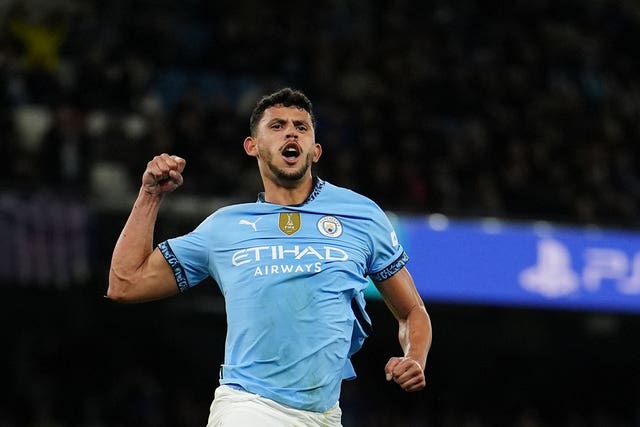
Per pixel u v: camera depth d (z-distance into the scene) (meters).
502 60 66.94
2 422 48.12
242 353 17.19
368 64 62.12
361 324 17.86
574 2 71.69
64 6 60.28
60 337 50.62
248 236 17.66
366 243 17.98
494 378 59.41
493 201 54.00
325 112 57.00
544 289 49.59
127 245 17.84
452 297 48.16
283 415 16.84
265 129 18.17
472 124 60.19
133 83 54.69
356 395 53.59
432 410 57.41
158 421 49.59
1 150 47.62
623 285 50.81
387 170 53.25
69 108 50.31
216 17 63.91
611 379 61.31
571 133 61.94
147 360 52.53
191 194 48.16
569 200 55.38
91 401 49.94
